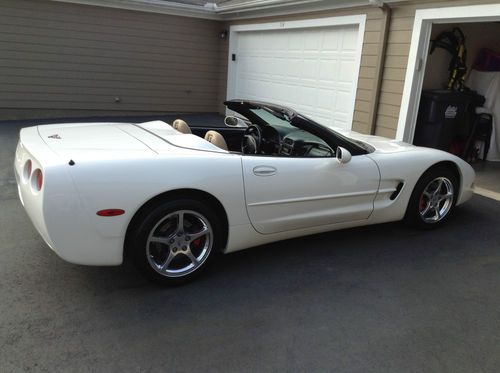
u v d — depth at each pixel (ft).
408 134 21.35
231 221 9.59
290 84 30.22
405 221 13.15
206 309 8.59
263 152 12.76
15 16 30.50
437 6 18.76
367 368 7.07
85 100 34.60
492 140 23.63
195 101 39.50
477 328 8.30
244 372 6.88
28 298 8.68
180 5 34.91
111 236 8.29
